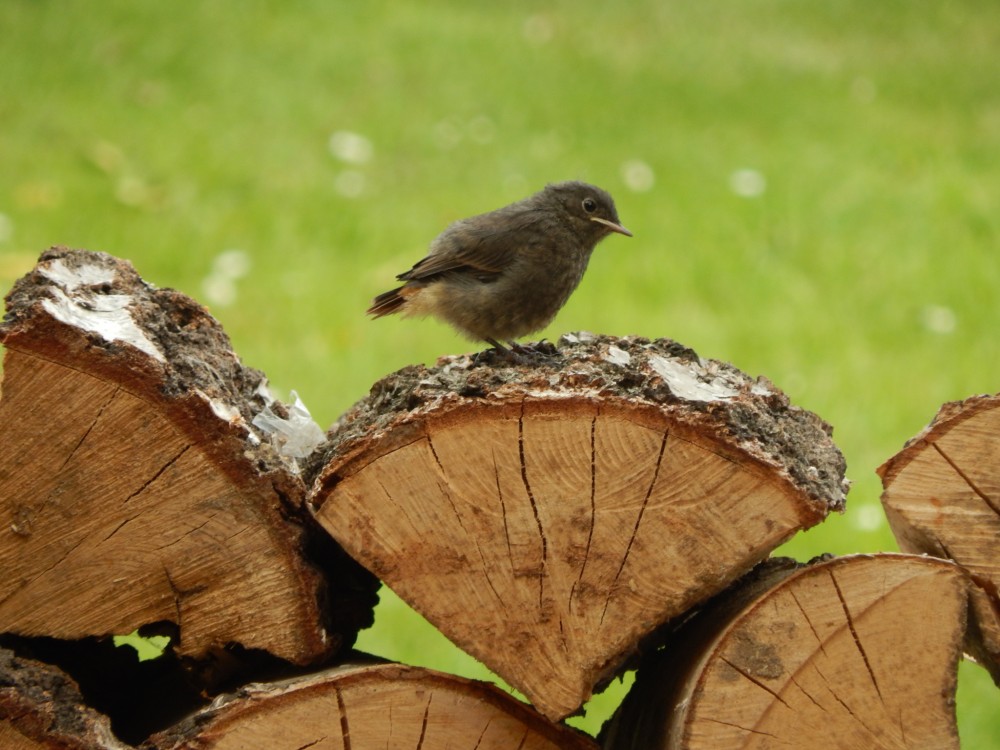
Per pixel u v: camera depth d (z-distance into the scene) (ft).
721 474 22.25
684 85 95.45
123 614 23.62
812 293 62.95
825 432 25.52
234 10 98.12
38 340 22.02
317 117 81.46
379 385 26.68
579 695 23.20
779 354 56.75
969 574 25.88
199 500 23.12
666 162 79.15
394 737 23.45
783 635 23.25
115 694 26.68
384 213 68.54
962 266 66.64
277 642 23.84
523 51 99.76
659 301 61.57
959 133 89.04
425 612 23.13
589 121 85.66
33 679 22.70
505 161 77.20
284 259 62.54
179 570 23.49
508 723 23.77
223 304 57.52
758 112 90.89
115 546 23.22
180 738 22.74
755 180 76.38
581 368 23.76
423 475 22.58
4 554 23.03
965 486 25.80
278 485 23.29
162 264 60.70
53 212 64.49
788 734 23.34
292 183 71.20
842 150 83.87
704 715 23.15
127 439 22.70
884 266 66.18
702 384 23.86
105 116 77.41
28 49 85.56
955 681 23.49
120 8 94.27
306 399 50.85
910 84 100.17
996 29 115.96
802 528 22.52
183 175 70.74
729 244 67.87
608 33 107.96
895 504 26.23
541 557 22.82
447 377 24.11
